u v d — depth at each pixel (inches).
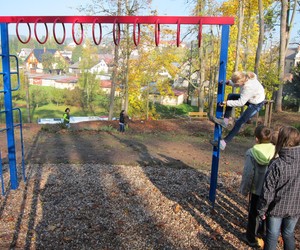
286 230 118.4
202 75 1016.9
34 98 1721.2
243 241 155.9
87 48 1697.8
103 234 159.6
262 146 136.9
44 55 3139.8
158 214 183.3
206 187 228.1
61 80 2480.3
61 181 232.7
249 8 820.0
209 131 595.5
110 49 851.4
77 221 171.9
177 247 150.3
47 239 153.7
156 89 1146.7
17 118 1221.1
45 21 183.5
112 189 219.5
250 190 143.6
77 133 482.3
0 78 925.8
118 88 973.2
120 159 306.2
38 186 221.6
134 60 927.7
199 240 156.6
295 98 1159.0
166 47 924.0
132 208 190.1
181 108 1588.3
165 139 445.7
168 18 171.9
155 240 155.8
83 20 179.2
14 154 211.2
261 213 116.0
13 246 147.0
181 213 184.9
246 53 901.2
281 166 110.0
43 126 535.5
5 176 242.2
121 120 532.7
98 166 275.0
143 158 313.6
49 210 184.1
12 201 195.9
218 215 183.0
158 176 250.7
